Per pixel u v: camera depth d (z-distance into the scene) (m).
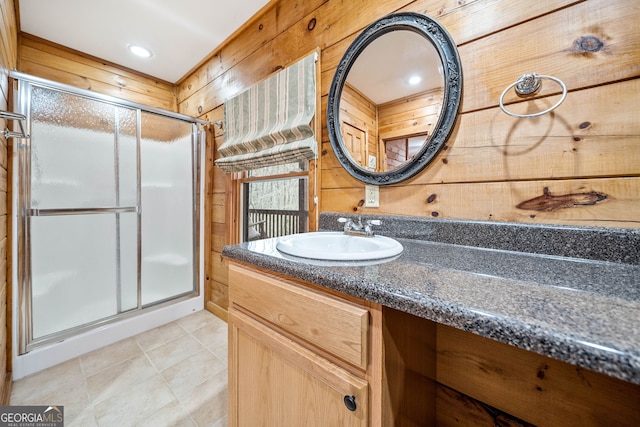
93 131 1.67
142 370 1.46
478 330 0.39
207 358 1.57
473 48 0.90
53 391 1.28
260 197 2.05
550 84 0.77
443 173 0.97
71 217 1.59
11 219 1.37
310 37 1.41
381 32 1.11
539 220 0.79
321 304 0.62
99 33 1.83
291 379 0.70
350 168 1.22
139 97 2.37
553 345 0.33
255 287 0.80
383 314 0.53
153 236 1.98
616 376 0.29
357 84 1.19
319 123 1.35
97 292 1.70
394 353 0.58
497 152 0.86
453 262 0.69
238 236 2.01
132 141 1.85
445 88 0.94
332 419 0.61
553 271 0.60
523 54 0.81
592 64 0.71
